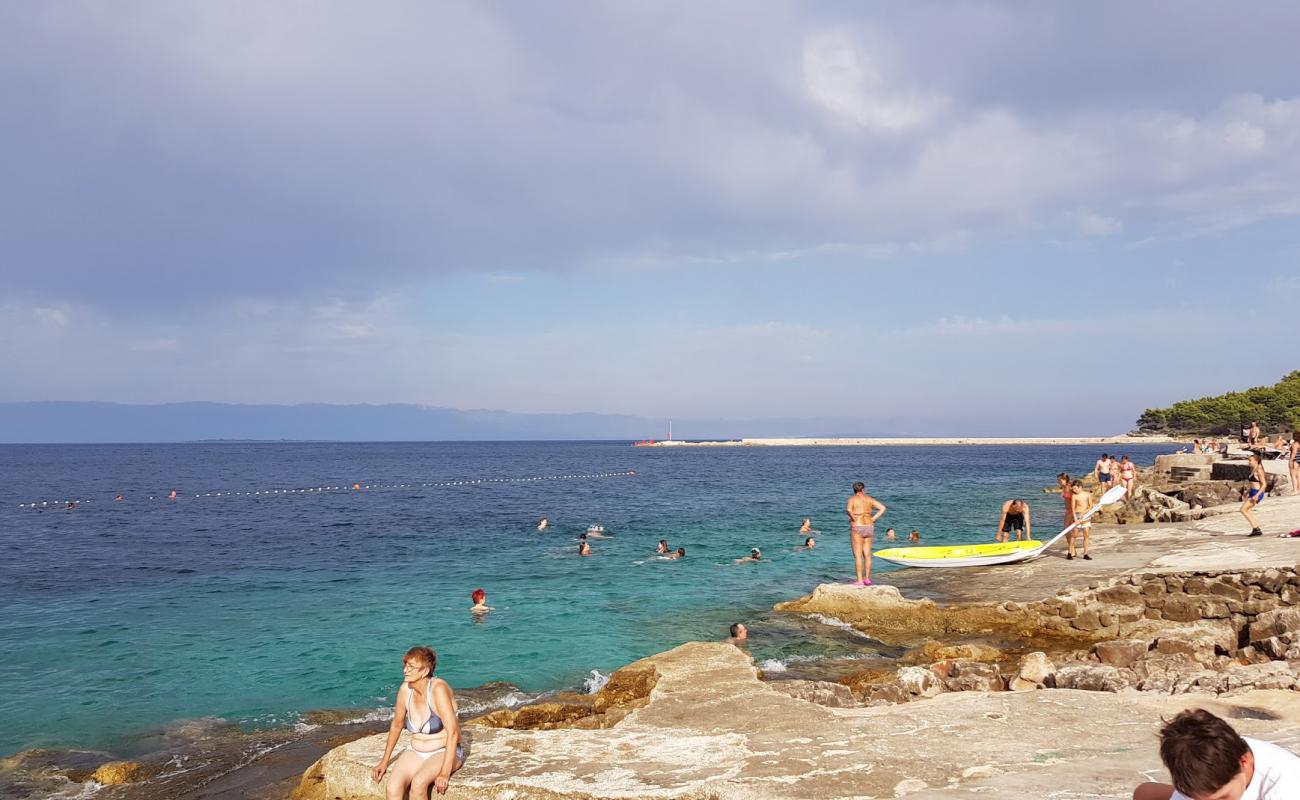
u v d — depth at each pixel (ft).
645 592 64.90
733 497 168.66
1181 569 48.37
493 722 32.40
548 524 118.01
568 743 25.61
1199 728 9.97
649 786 21.45
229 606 61.41
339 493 198.70
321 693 40.40
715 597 62.54
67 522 131.64
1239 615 44.24
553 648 48.19
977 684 34.04
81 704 38.93
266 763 30.99
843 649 46.16
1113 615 46.91
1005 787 19.26
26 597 66.18
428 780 20.51
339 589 68.03
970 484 198.90
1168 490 108.06
